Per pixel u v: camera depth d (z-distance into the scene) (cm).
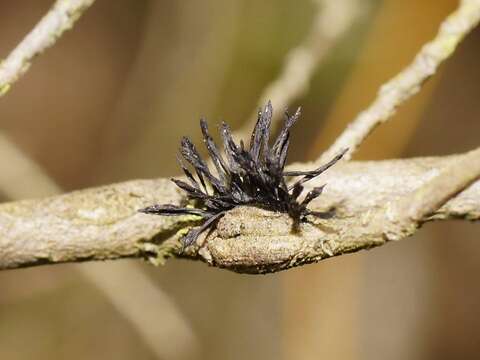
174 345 16
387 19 19
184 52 26
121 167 28
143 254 10
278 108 12
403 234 8
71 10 10
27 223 10
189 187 9
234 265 9
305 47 13
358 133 10
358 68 19
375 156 19
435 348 29
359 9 14
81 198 10
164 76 26
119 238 10
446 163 10
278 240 9
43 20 10
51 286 26
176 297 26
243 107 25
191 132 26
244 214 9
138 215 10
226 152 9
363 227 9
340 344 20
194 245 9
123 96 27
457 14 10
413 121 19
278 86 12
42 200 10
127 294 16
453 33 10
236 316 27
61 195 10
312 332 20
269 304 27
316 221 9
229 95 25
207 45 25
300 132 26
